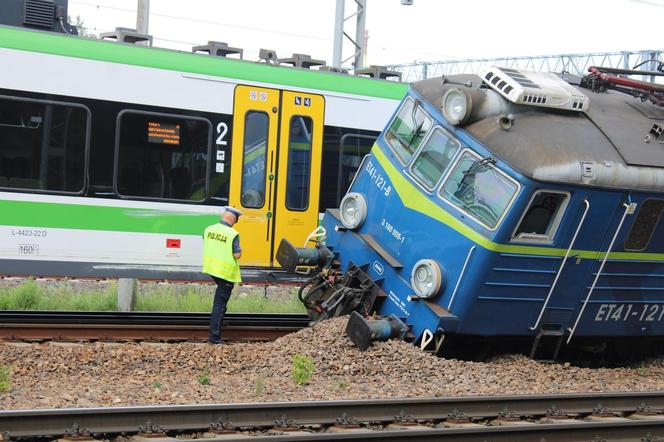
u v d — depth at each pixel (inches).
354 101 1266.0
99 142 1091.9
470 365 741.9
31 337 800.9
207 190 1162.0
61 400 561.0
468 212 725.9
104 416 501.7
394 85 1310.3
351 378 695.7
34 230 1064.8
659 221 761.0
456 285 724.7
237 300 1104.2
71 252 1086.4
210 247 853.2
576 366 852.6
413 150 791.7
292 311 1122.7
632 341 873.5
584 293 762.8
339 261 838.5
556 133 725.3
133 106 1109.7
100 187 1095.6
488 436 544.1
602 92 821.2
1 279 1100.5
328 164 1248.8
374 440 513.7
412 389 669.3
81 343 793.6
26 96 1048.8
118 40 1151.0
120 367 687.1
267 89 1197.7
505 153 710.5
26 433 481.7
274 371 708.0
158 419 514.6
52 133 1066.7
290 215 1223.5
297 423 545.0
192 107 1147.9
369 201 824.3
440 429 542.9
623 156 726.5
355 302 787.4
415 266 743.7
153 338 845.8
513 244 709.3
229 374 699.4
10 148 1046.4
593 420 621.6
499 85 746.8
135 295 1019.9
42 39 1061.1
